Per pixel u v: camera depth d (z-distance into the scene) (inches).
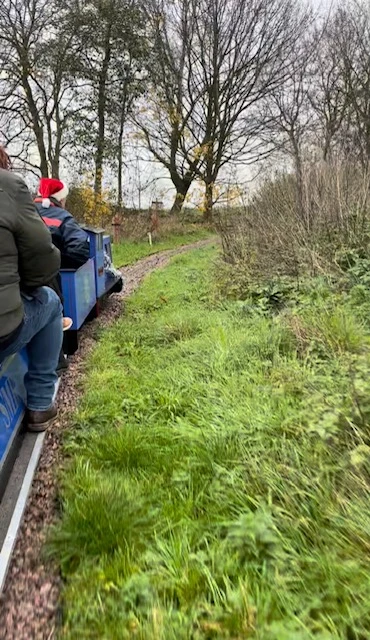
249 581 77.3
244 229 371.9
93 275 253.9
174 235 879.1
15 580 83.0
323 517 89.3
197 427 131.3
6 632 73.4
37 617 76.0
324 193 304.0
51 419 134.8
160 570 81.8
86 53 882.8
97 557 86.8
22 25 785.6
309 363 159.9
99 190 866.8
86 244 191.2
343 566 76.6
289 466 106.2
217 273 357.1
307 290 239.1
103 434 131.0
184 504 100.0
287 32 1007.6
